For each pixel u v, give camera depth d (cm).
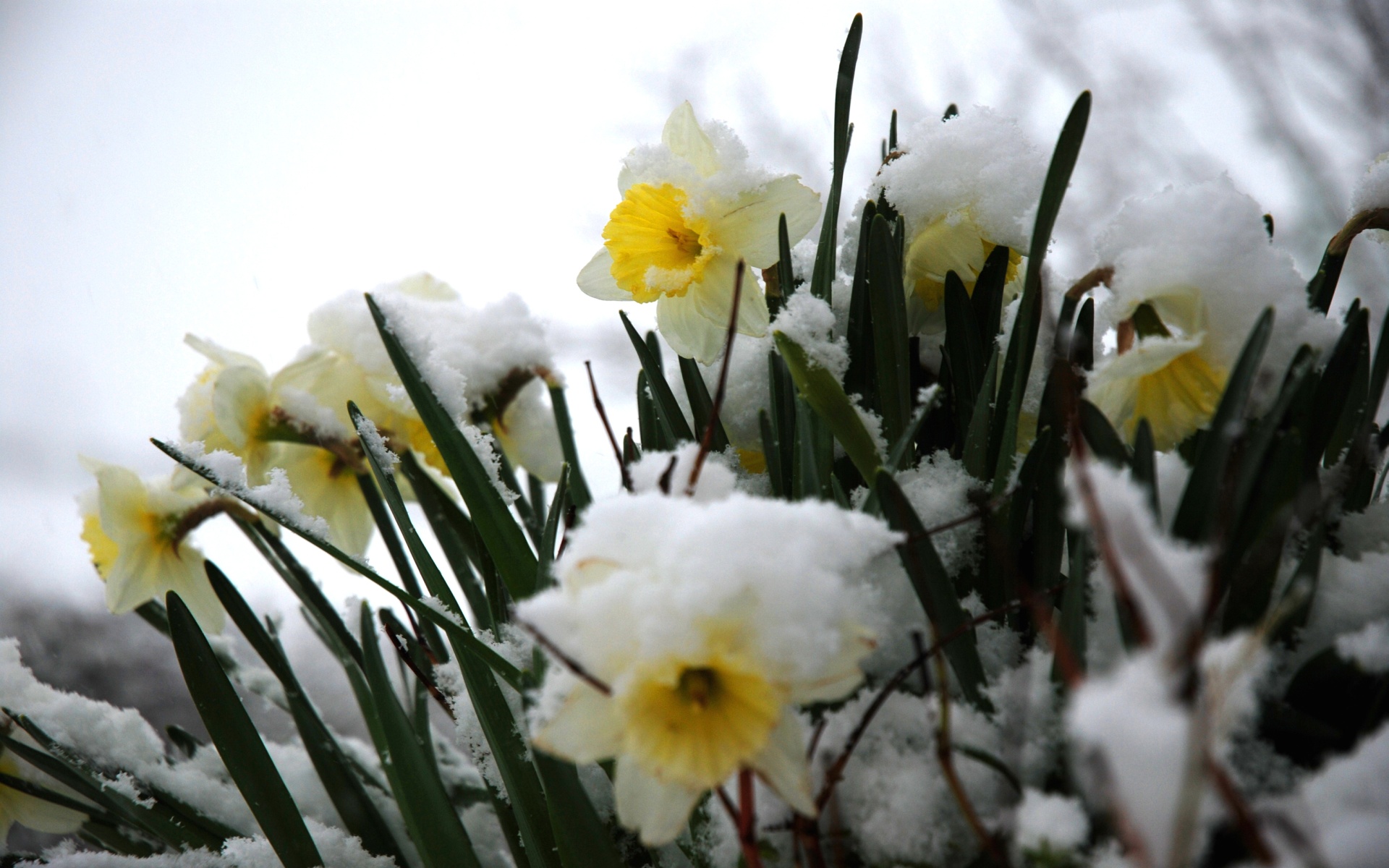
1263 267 56
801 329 61
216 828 65
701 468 56
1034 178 62
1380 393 58
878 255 60
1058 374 57
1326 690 54
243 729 60
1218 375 56
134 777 65
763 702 50
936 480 60
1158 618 49
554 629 51
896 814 55
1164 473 58
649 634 48
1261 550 54
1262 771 54
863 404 62
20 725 66
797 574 51
